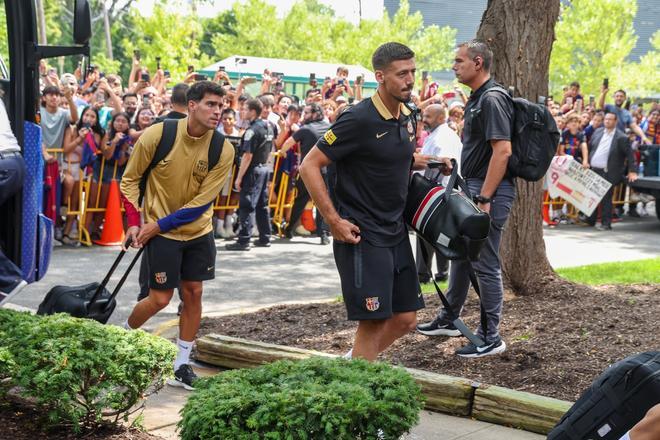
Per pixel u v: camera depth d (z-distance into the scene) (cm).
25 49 604
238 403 320
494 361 592
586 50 4322
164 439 440
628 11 4259
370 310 466
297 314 735
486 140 604
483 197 591
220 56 4991
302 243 1290
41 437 418
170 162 553
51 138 1146
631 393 289
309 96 1594
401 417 333
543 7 737
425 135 1188
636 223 1675
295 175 1338
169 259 559
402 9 4894
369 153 462
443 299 491
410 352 618
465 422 514
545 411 496
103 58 4778
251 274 1027
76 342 405
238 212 1215
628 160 1546
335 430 315
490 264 601
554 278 754
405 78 454
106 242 1186
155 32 4006
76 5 601
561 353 593
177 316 788
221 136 564
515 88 740
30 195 608
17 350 399
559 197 1611
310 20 4791
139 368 411
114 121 1163
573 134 1530
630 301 719
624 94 1667
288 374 356
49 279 940
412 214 485
